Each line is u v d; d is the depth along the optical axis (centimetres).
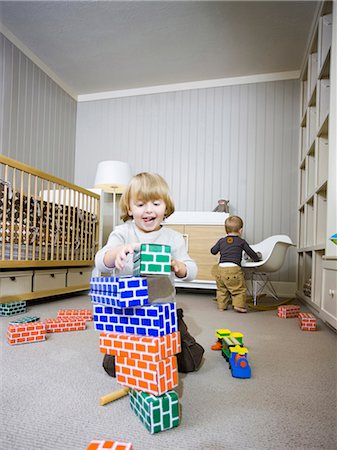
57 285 237
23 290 204
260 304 247
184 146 343
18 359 109
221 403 80
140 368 72
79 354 115
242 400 81
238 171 329
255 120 327
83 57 302
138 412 72
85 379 93
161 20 251
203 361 112
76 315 175
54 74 331
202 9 238
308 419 72
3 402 78
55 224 234
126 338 76
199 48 285
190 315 198
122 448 49
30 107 298
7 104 271
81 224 264
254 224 322
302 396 84
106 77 337
